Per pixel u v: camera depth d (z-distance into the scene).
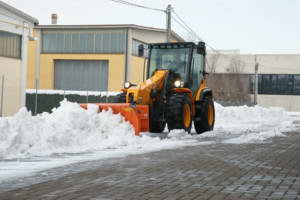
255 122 23.75
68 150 10.06
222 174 7.35
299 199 5.61
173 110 13.65
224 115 26.50
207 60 58.00
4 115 22.47
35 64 37.31
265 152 10.40
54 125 10.66
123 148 10.63
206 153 9.99
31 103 30.94
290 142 12.81
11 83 22.94
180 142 12.20
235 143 12.29
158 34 39.09
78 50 36.78
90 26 36.00
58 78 37.44
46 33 37.22
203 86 16.05
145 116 12.43
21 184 6.35
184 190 6.05
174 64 14.80
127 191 5.94
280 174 7.45
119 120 12.02
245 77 59.44
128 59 35.81
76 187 6.17
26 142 9.65
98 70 36.75
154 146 11.15
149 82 13.83
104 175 7.11
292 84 58.94
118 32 36.06
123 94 14.30
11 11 22.25
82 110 11.65
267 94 59.62
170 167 7.96
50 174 7.16
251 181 6.78
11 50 22.91
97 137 11.32
